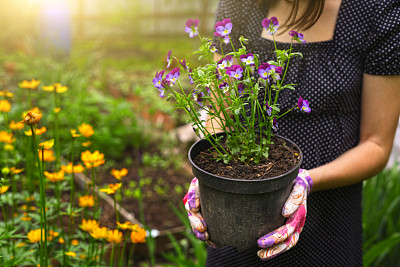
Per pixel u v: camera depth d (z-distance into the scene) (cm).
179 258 236
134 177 371
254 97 107
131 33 1151
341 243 147
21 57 659
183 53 926
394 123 133
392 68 126
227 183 102
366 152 133
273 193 104
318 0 123
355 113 138
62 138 379
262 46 142
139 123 454
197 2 1190
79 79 530
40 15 742
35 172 270
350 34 130
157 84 107
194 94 111
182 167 394
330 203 142
